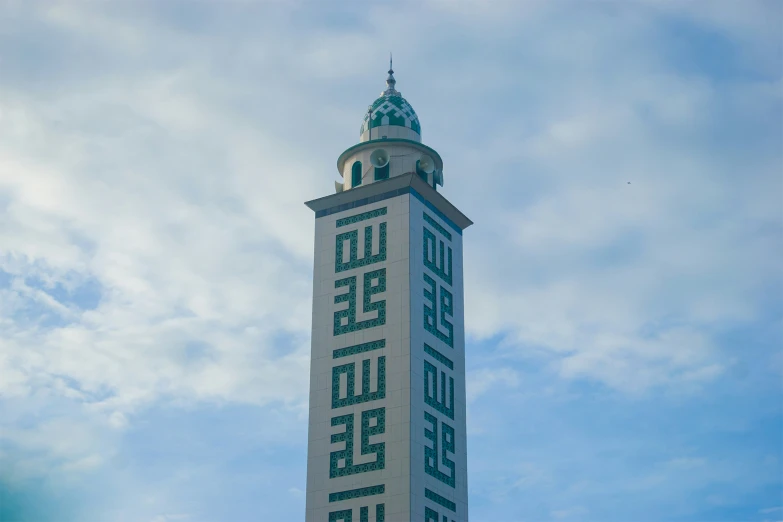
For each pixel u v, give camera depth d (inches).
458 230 3125.0
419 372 2775.6
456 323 2987.2
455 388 2903.5
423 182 2955.2
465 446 2876.5
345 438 2758.4
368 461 2706.7
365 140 3100.4
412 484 2637.8
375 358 2802.7
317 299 2947.8
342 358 2847.0
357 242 2955.2
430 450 2741.1
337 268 2955.2
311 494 2743.6
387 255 2891.2
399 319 2810.0
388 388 2753.4
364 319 2859.3
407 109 3139.8
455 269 3051.2
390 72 3253.0
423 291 2881.4
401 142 3051.2
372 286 2881.4
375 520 2642.7
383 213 2942.9
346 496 2701.8
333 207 3031.5
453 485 2790.4
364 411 2763.3
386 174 3024.1
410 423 2694.4
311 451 2787.9
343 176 3132.4
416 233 2913.4
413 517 2610.7
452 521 2751.0
